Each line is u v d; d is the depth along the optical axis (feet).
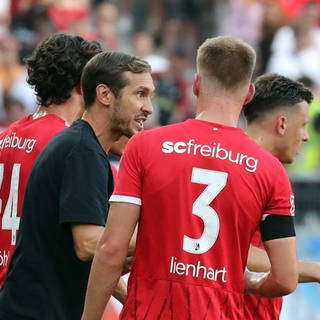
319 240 102.63
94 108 48.29
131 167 44.14
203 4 153.79
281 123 52.85
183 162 43.86
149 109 48.37
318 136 123.85
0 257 51.80
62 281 47.11
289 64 142.51
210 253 43.55
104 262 43.65
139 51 144.56
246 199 43.75
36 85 52.21
